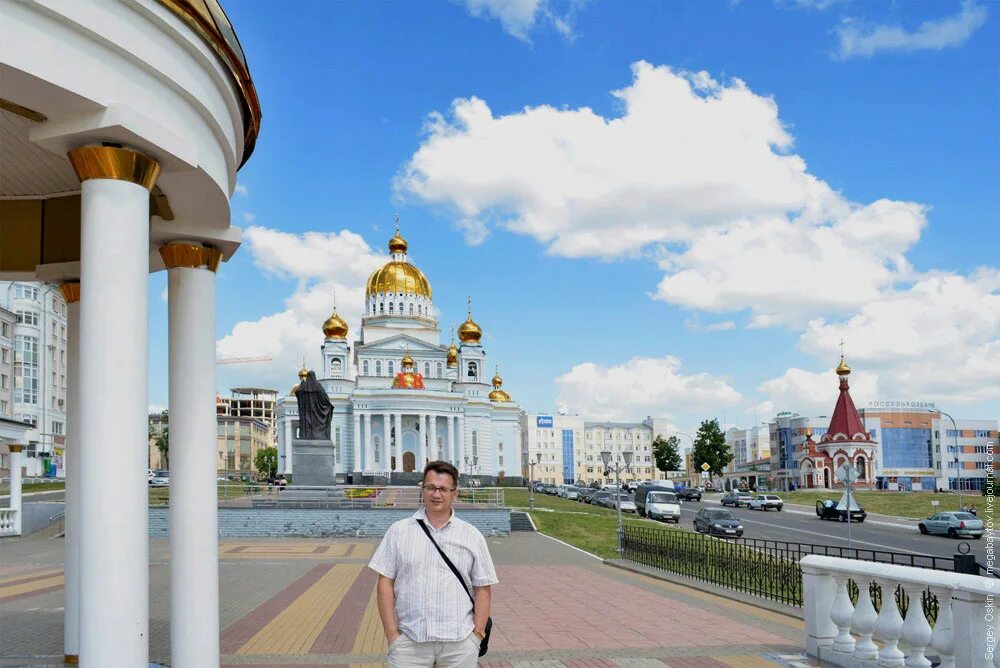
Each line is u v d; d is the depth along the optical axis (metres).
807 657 10.28
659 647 11.29
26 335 75.31
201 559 8.58
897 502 64.19
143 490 6.62
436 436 90.12
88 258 6.69
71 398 10.48
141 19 6.71
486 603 5.66
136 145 6.82
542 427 157.00
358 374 95.69
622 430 166.00
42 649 11.08
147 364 6.84
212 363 9.12
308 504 35.59
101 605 6.31
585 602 16.09
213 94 7.80
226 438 160.25
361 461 87.25
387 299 101.00
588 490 73.12
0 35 5.69
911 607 8.41
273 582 19.16
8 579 19.50
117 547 6.40
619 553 26.50
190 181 7.92
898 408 108.12
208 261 9.21
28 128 8.16
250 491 54.12
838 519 53.16
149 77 6.91
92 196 6.74
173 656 8.38
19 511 33.03
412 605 5.50
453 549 5.61
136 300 6.77
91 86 6.35
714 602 16.03
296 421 90.00
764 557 18.39
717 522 41.47
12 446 33.19
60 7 6.00
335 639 12.17
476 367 100.88
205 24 7.19
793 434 125.19
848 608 9.70
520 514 40.56
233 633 12.65
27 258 9.96
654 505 51.78
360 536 33.66
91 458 6.45
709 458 110.62
